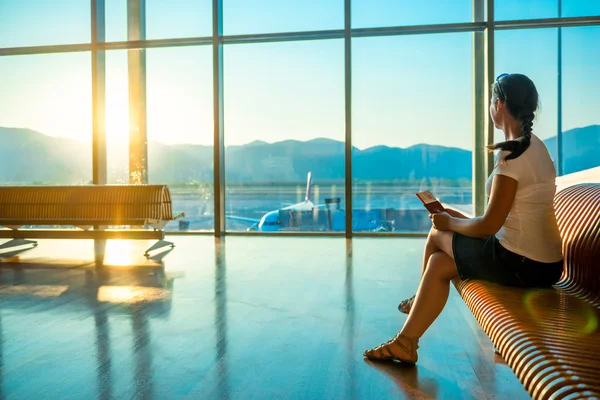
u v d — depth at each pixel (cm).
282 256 464
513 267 162
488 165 576
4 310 285
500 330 123
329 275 374
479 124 585
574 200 188
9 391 176
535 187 161
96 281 363
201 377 188
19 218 520
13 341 231
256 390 176
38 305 296
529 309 135
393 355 197
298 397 170
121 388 178
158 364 201
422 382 182
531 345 107
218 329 246
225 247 526
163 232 504
